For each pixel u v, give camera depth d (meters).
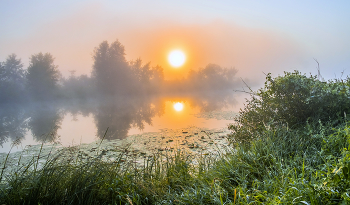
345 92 3.55
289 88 4.14
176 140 6.77
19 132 9.61
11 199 2.21
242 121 4.63
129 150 5.57
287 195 1.80
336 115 3.52
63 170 2.66
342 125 3.04
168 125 9.79
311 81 4.08
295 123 3.88
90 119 13.12
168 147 5.86
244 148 3.54
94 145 6.55
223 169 2.90
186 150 5.42
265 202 1.89
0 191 2.32
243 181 2.48
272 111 4.30
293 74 4.50
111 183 2.61
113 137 7.74
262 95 4.53
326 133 3.09
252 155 3.04
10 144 7.19
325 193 1.68
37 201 2.26
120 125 10.35
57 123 11.73
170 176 3.07
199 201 2.21
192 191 2.49
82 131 9.21
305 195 1.73
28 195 2.28
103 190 2.51
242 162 2.89
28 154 5.71
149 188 2.58
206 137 7.00
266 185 2.21
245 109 4.78
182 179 2.96
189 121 10.76
